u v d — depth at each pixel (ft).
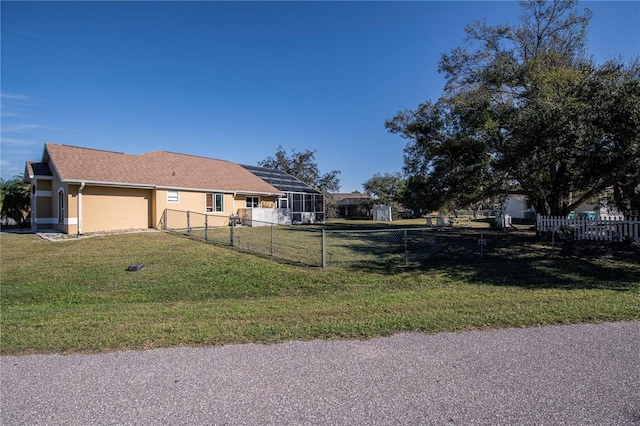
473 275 30.76
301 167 150.92
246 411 9.58
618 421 8.92
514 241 49.83
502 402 9.82
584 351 13.08
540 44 63.93
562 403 9.71
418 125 67.21
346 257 38.70
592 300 20.30
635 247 40.60
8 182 74.90
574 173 42.37
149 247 43.91
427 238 54.60
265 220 82.02
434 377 11.31
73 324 17.39
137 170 65.62
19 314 20.03
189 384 11.07
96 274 32.42
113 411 9.66
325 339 14.79
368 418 9.20
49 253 40.88
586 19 60.34
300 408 9.70
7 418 9.36
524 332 15.19
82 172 56.44
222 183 77.25
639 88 32.73
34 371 12.08
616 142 33.81
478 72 63.46
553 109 37.93
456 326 16.10
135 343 14.51
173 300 25.77
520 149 42.09
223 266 34.78
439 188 65.57
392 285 28.58
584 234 45.93
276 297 25.68
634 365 11.90
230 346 14.11
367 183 167.94
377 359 12.73
